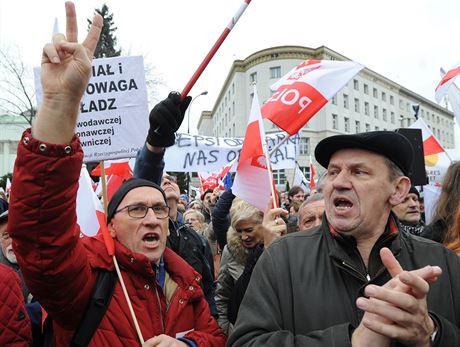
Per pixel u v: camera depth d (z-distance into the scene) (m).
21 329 2.13
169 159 5.83
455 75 4.62
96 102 2.60
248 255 3.23
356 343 1.39
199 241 3.50
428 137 5.61
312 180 9.41
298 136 5.79
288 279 1.73
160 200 2.22
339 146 1.77
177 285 2.23
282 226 2.57
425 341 1.34
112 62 2.62
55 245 1.60
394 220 1.82
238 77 45.81
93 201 2.85
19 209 1.53
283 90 3.39
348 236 1.73
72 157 1.52
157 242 2.18
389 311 1.24
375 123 48.59
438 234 2.54
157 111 2.36
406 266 1.70
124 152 2.61
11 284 2.17
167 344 1.87
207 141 5.93
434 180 5.43
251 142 3.22
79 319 1.92
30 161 1.49
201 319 2.25
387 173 1.75
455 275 1.71
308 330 1.62
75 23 1.48
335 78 3.42
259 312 1.68
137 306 2.01
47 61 1.51
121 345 1.91
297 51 41.44
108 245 2.04
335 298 1.64
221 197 4.32
